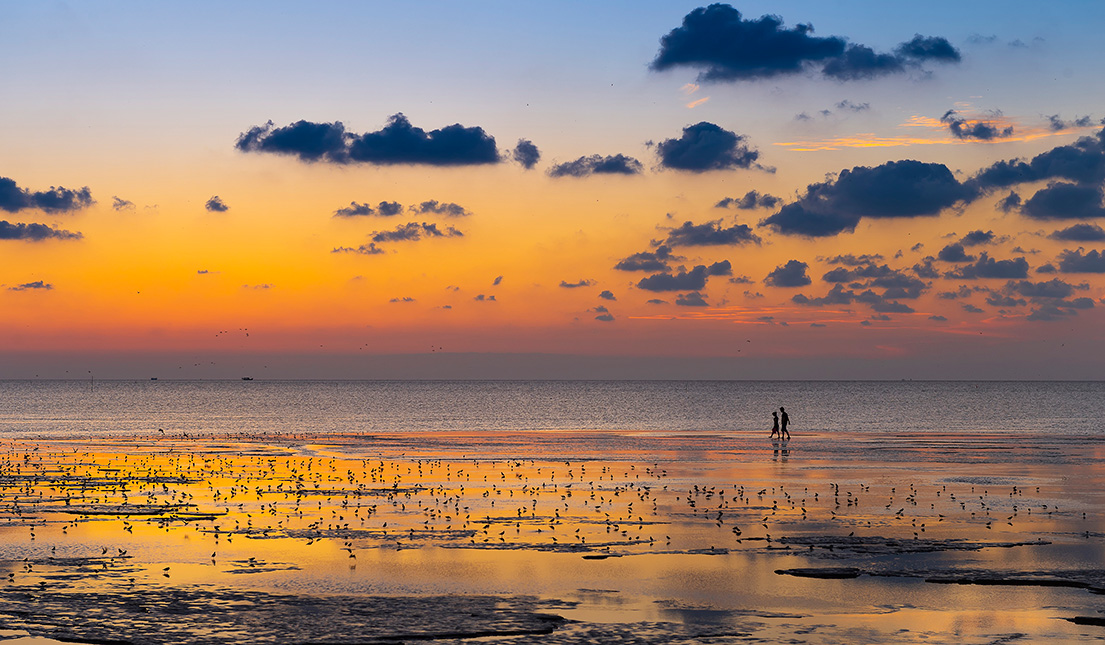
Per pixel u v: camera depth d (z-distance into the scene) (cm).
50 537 2722
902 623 1877
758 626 1855
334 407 17325
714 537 2722
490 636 1794
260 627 1839
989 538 2709
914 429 9494
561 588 2141
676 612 1953
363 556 2467
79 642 1756
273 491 3775
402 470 4647
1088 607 1991
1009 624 1869
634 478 4256
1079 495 3644
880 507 3294
